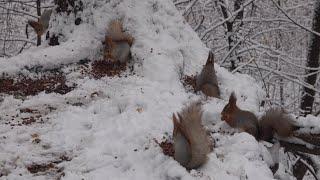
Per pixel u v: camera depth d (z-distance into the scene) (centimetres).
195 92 418
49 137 360
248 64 575
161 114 372
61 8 461
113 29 434
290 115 387
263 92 457
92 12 455
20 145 353
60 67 432
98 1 455
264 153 356
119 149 347
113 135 358
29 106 390
